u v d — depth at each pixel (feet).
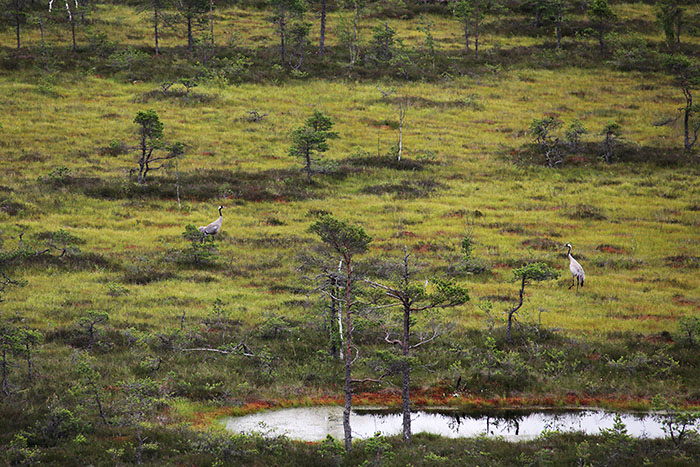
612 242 169.99
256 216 185.78
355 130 265.95
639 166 235.61
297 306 127.75
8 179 196.13
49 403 84.07
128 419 79.00
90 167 213.66
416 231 175.63
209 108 277.44
